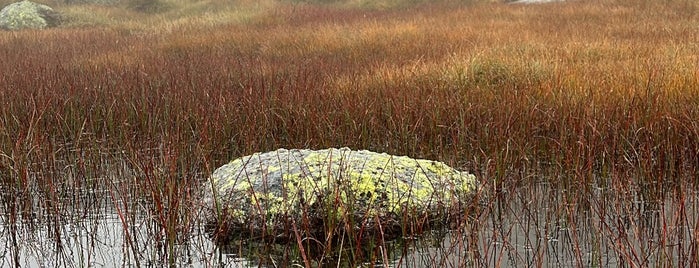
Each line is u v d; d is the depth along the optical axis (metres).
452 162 6.45
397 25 16.67
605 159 6.61
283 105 8.34
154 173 6.17
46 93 9.19
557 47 12.11
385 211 5.36
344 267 4.84
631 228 5.13
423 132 7.53
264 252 5.10
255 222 5.36
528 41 12.91
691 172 5.98
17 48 16.56
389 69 10.81
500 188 5.89
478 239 4.82
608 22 16.20
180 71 11.73
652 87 8.16
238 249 5.17
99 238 5.39
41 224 5.70
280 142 7.97
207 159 7.15
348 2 25.77
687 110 7.11
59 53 15.37
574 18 17.34
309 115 7.95
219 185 5.72
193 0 26.61
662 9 17.88
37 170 6.73
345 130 7.85
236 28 18.66
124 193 5.73
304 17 20.47
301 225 5.29
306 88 9.21
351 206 5.25
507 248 4.82
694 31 13.86
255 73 11.34
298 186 5.46
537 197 5.94
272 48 15.07
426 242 5.16
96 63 13.45
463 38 14.19
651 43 12.57
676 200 5.47
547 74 9.58
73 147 7.68
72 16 24.03
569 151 6.46
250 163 5.94
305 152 6.07
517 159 6.72
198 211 5.64
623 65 10.20
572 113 7.38
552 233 5.14
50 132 8.08
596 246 4.82
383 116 8.16
